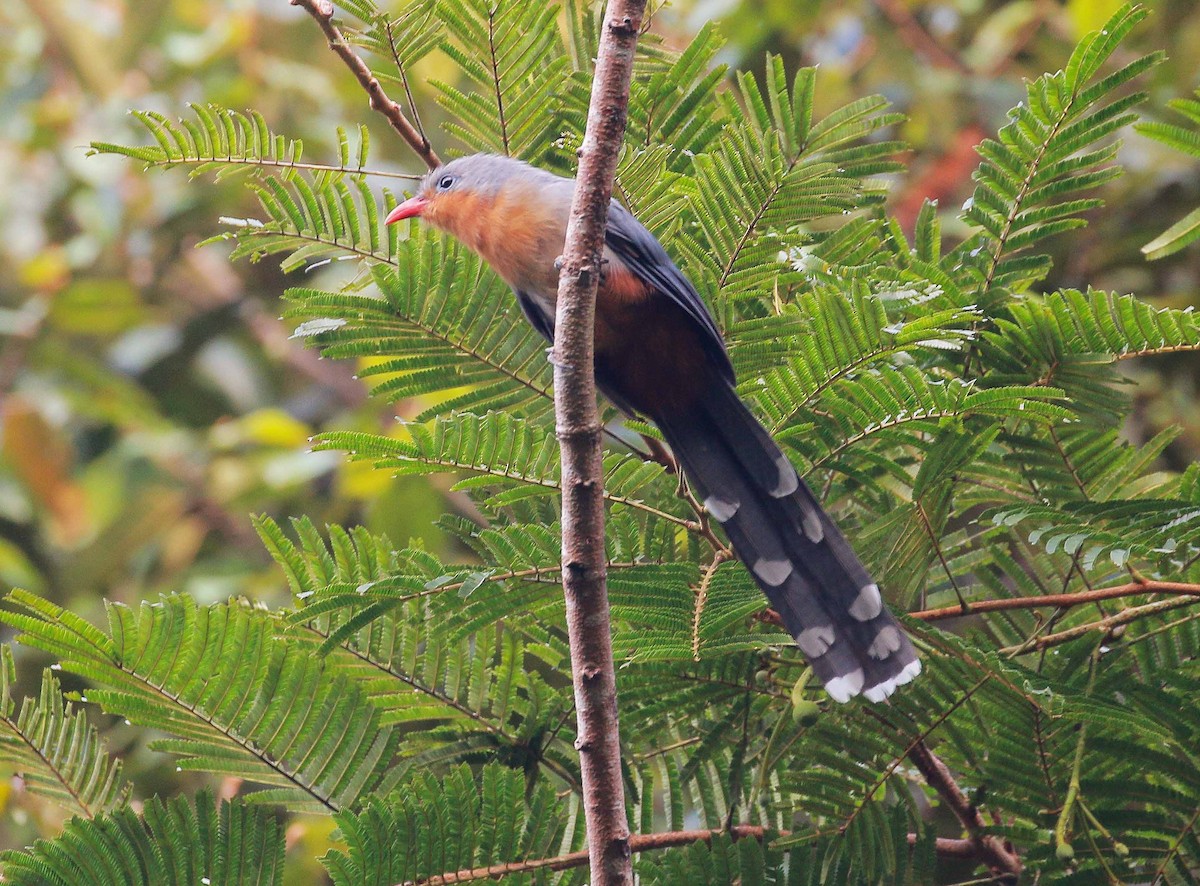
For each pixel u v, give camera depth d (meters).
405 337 6.71
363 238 7.05
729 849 6.15
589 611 5.46
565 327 5.62
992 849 6.70
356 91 15.28
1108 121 6.95
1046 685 6.05
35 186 16.72
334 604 6.15
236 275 17.03
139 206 16.22
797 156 7.32
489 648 6.85
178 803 6.01
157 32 16.06
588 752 5.32
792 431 6.61
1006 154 7.06
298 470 14.48
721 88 9.08
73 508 15.23
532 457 6.23
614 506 6.59
